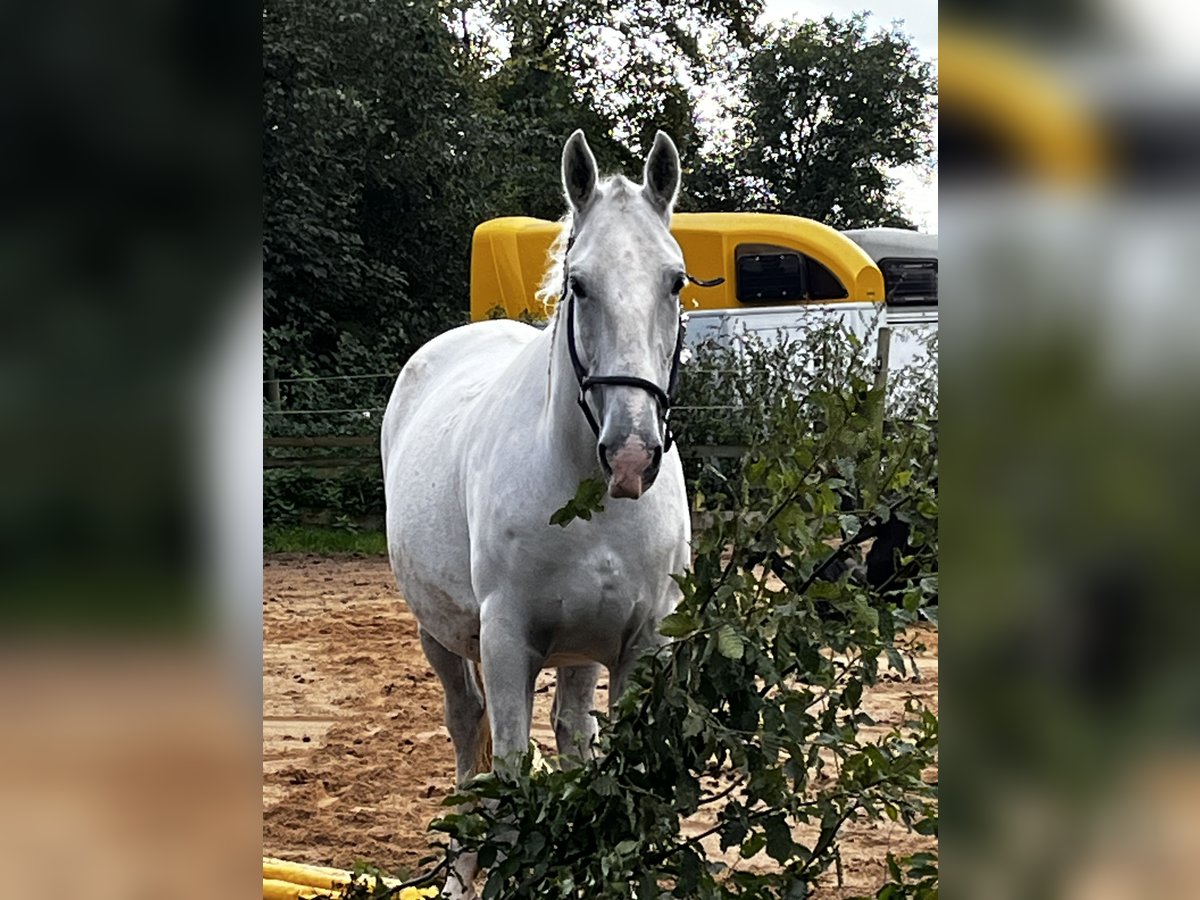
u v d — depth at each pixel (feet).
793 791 8.19
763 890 8.28
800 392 38.68
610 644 12.23
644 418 10.41
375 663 27.55
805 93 104.78
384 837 16.38
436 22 71.36
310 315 64.90
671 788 8.20
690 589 7.94
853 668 8.22
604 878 7.64
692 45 100.53
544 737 21.29
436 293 73.77
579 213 12.01
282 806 17.75
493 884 8.11
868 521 8.14
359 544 48.57
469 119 73.41
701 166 105.81
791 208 107.04
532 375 12.85
